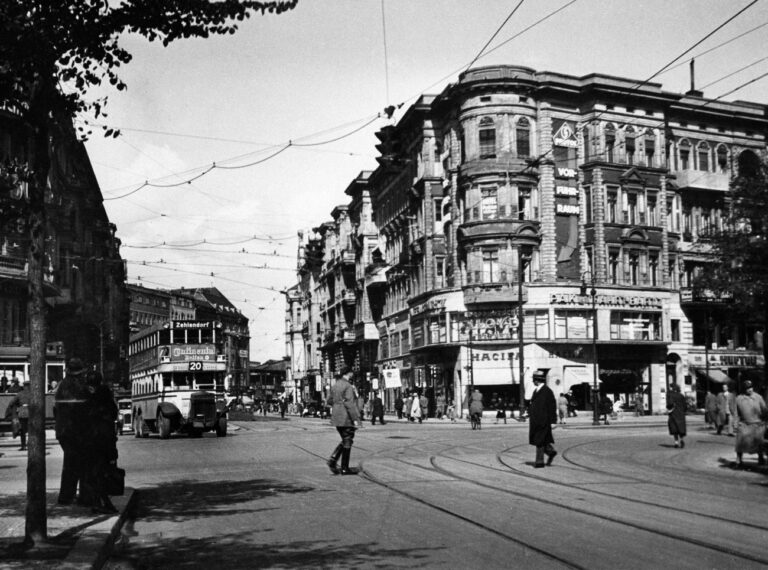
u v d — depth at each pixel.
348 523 10.20
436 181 59.31
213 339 34.12
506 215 52.91
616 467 18.06
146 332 37.22
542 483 14.53
